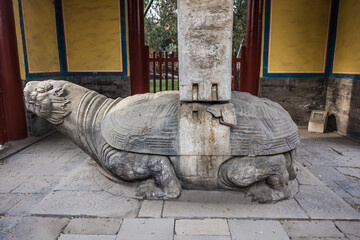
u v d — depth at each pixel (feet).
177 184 9.63
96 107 10.61
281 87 21.63
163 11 36.14
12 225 8.58
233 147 8.92
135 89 21.99
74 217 8.79
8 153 14.99
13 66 16.56
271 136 9.16
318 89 21.45
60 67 21.63
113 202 9.50
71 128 10.49
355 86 17.79
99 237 7.84
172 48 38.34
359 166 13.52
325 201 9.62
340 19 19.52
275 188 9.64
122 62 21.66
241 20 33.17
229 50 8.19
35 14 18.34
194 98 8.56
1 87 16.63
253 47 21.21
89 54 21.70
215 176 9.24
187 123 8.80
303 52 20.98
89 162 12.94
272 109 9.95
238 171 8.93
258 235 7.86
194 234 7.92
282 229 8.11
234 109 8.79
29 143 16.90
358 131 17.57
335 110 20.18
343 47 19.11
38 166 13.51
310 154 15.29
